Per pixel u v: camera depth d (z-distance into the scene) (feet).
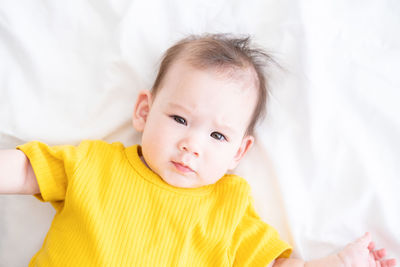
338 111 3.73
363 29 3.84
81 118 3.72
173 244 3.22
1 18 3.58
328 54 3.78
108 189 3.26
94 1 3.74
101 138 3.76
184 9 3.83
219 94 3.18
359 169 3.69
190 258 3.28
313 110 3.71
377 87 3.76
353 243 3.63
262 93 3.57
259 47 3.78
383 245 3.73
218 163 3.29
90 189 3.24
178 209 3.29
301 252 3.69
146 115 3.57
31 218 3.79
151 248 3.16
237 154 3.66
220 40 3.49
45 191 3.27
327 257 3.55
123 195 3.26
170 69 3.37
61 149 3.33
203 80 3.18
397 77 3.77
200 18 3.85
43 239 3.81
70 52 3.72
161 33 3.81
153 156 3.25
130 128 3.84
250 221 3.58
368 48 3.81
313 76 3.72
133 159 3.41
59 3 3.67
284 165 3.74
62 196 3.37
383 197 3.67
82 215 3.19
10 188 3.21
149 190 3.30
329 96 3.74
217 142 3.26
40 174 3.24
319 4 3.84
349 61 3.78
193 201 3.35
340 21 3.83
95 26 3.74
